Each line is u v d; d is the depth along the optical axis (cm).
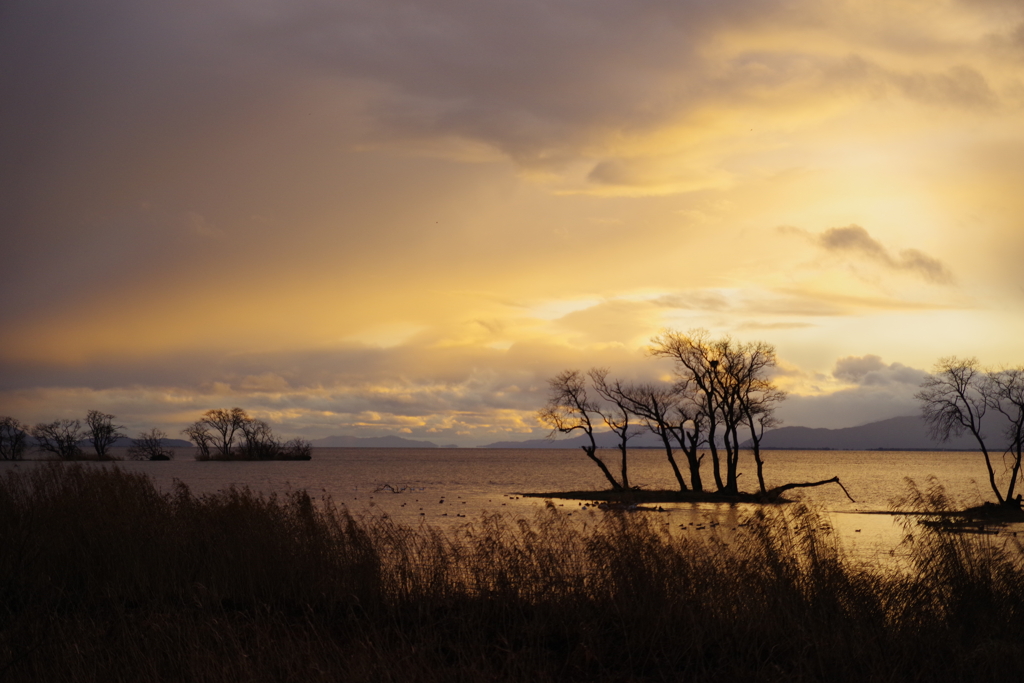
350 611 967
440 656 798
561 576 1005
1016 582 905
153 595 1067
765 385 5200
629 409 5566
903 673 798
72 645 795
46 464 1553
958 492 5531
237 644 764
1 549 1134
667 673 803
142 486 1522
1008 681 763
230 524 1240
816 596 923
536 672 784
